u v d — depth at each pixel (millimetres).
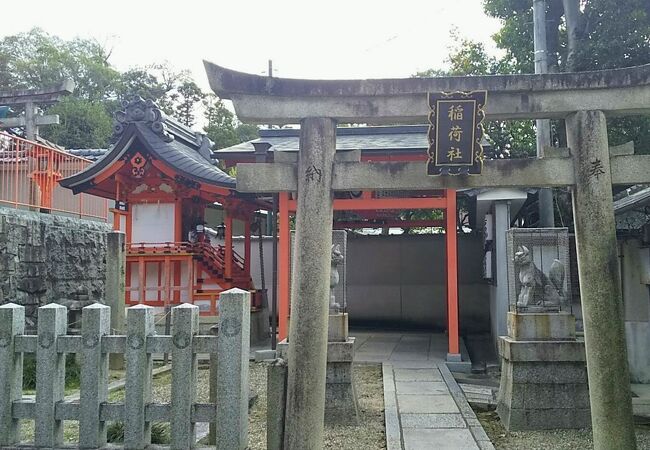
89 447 4984
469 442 6859
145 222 16453
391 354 13820
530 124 15922
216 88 5488
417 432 7266
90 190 14750
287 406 5191
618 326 5156
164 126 15727
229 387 4863
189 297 15820
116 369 11266
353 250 20172
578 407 7688
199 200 17000
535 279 8211
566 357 7730
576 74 5387
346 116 5516
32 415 5102
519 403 7746
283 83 5477
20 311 5324
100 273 13773
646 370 10609
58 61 34188
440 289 19547
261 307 17469
